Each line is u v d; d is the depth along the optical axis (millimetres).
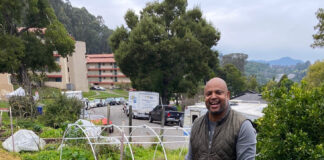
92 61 79562
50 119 13906
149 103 26031
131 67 33344
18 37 22578
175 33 32281
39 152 7926
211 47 34719
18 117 14875
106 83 79625
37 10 22438
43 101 15992
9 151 7859
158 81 32469
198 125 2449
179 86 33469
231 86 67750
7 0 20906
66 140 8367
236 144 2135
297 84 4793
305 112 4184
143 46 28891
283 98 4516
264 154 4289
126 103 31688
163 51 30062
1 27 23047
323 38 21953
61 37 24469
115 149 7531
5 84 36656
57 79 53531
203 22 34031
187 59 32656
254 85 81188
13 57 20875
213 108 2234
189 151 2549
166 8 33719
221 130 2219
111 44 35062
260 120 4891
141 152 8898
